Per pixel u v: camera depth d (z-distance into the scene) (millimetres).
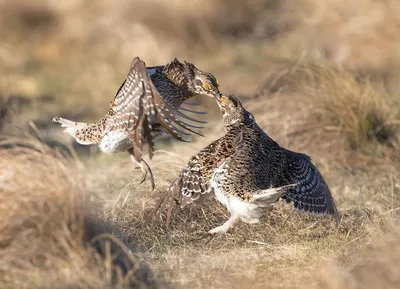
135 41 61125
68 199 24828
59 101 53344
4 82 56750
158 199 30641
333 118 39094
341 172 36844
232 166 26547
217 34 63844
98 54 62625
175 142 41375
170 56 59844
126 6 65188
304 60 43688
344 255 26281
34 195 24688
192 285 24375
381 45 54625
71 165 33812
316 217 30234
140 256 26969
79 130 30641
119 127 27469
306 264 26109
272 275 25188
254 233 29266
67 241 24188
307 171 27906
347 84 39906
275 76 45562
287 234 29141
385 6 57031
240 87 52531
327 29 58219
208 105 47719
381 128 39250
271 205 26531
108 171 37406
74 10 69625
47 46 66188
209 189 26922
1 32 68688
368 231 28109
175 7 64062
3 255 23812
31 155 25938
